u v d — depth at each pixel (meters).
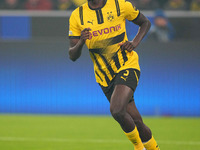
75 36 17.50
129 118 16.02
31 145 24.48
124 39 17.14
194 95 38.97
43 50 39.88
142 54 39.16
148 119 37.28
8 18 39.94
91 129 31.33
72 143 25.20
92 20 16.97
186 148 23.34
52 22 39.88
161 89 39.19
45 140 26.34
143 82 39.25
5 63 40.16
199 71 38.88
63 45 39.69
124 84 16.41
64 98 39.97
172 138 27.09
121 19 17.08
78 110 39.94
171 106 39.22
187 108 39.12
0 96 40.44
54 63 39.84
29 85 40.19
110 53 16.97
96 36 16.92
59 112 40.12
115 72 17.05
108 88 17.41
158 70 39.12
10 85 40.28
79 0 19.73
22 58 40.03
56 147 23.84
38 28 40.00
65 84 39.84
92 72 39.56
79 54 17.22
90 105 39.84
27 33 40.03
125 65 16.94
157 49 39.06
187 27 39.97
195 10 48.09
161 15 39.94
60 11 46.31
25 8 49.25
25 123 34.44
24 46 39.94
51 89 40.00
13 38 40.00
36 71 40.03
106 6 17.00
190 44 38.88
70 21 17.53
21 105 40.38
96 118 37.94
